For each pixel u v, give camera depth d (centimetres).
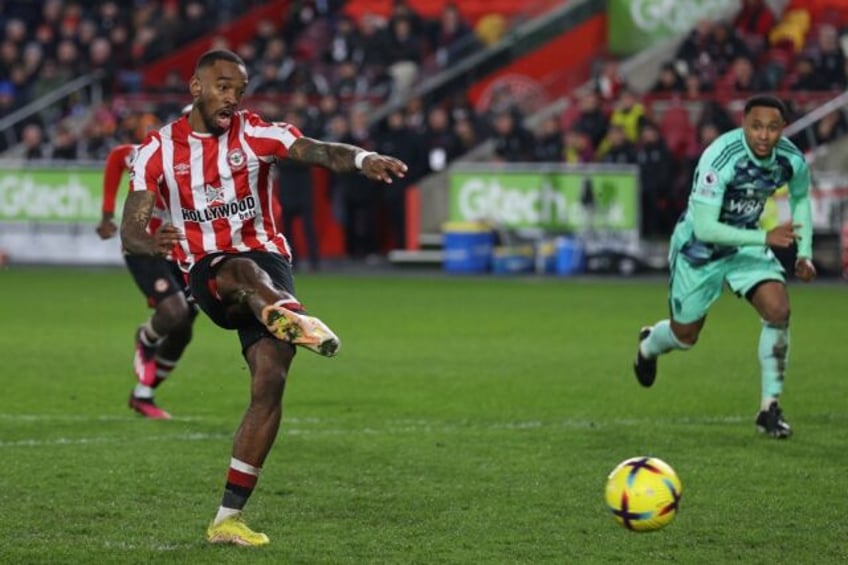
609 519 1602
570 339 3381
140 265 2303
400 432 2159
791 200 2177
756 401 2472
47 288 4731
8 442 2078
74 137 5944
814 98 5406
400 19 6241
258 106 5750
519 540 1506
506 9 6700
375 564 1406
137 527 1560
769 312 2109
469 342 3331
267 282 1505
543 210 5291
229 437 2130
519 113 5666
